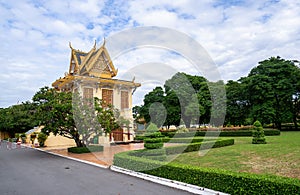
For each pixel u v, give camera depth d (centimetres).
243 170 731
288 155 957
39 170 902
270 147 1252
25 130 3675
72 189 595
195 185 558
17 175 809
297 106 2722
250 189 457
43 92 1452
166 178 639
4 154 1566
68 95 1426
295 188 397
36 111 1424
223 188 502
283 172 684
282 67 2553
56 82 2122
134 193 538
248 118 2662
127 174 755
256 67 2755
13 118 3475
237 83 2939
